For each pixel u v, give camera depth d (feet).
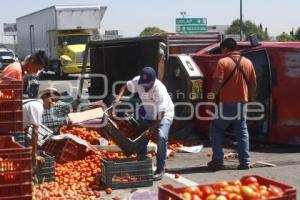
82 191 18.37
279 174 21.38
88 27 88.58
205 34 29.43
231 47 21.89
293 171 21.86
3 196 12.40
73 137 22.75
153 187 19.38
